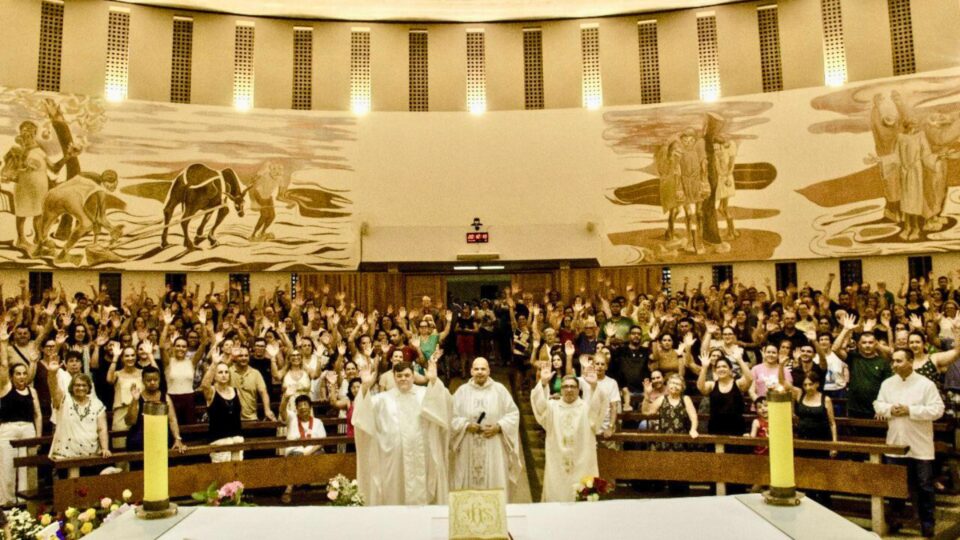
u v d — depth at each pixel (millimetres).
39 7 17797
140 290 17875
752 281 18297
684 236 18422
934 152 16594
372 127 19203
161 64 18750
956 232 16234
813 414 7859
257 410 10102
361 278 18891
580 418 6641
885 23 17891
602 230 18812
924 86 16812
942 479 8867
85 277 17531
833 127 17594
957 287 16375
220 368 8047
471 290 20797
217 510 2709
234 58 19281
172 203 17953
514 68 19938
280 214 18578
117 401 9141
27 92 17016
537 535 2410
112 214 17500
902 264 17078
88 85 18062
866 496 8461
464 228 18938
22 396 8359
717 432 8195
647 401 9328
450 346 15039
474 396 6586
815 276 17859
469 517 2396
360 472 6180
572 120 19188
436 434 6191
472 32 20172
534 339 12586
